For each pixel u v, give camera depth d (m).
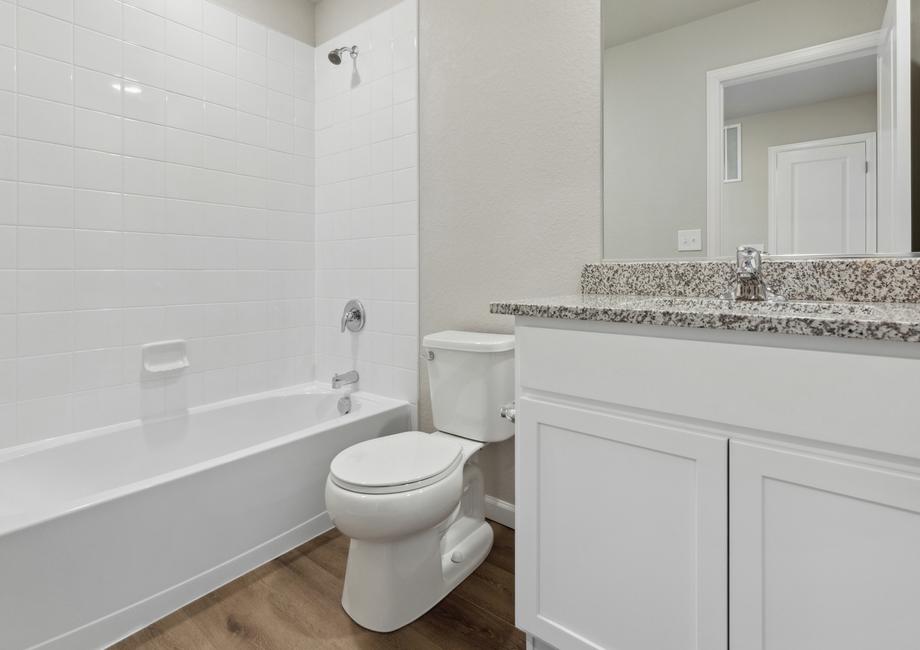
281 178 2.40
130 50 1.87
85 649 1.22
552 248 1.68
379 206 2.25
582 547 1.04
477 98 1.87
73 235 1.74
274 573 1.58
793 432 0.77
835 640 0.76
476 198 1.89
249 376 2.30
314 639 1.29
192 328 2.09
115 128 1.83
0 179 1.57
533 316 1.10
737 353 0.82
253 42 2.27
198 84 2.07
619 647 1.00
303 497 1.77
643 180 1.48
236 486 1.55
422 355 2.13
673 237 1.44
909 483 0.68
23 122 1.61
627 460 0.96
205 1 2.09
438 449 1.51
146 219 1.93
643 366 0.93
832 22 1.19
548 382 1.08
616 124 1.53
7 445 1.61
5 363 1.60
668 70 1.43
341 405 2.23
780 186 1.27
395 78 2.16
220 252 2.17
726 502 0.84
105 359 1.83
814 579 0.77
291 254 2.46
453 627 1.34
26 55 1.61
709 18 1.36
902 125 1.11
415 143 2.09
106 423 1.83
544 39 1.68
